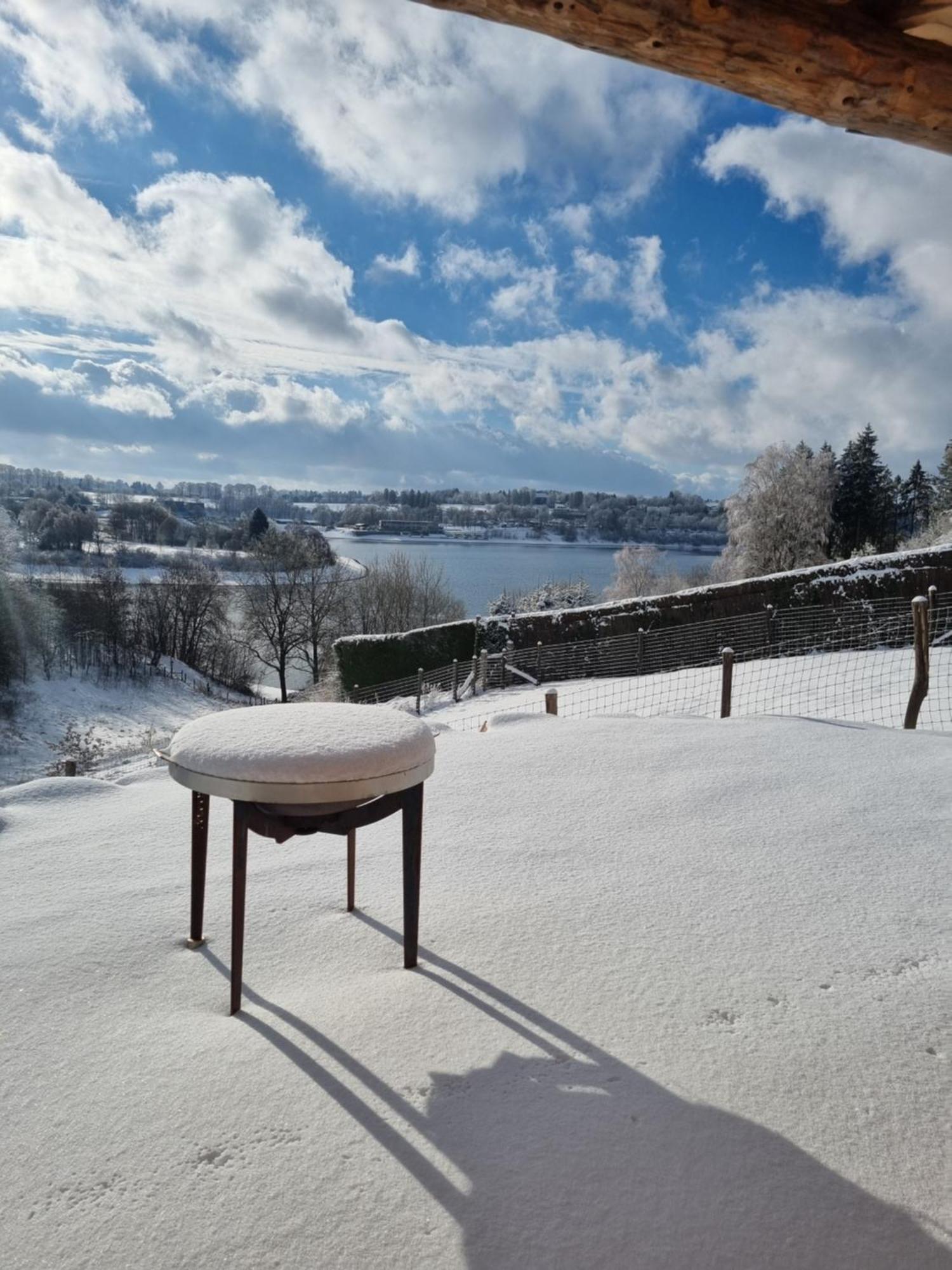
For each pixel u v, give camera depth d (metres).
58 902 2.85
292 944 2.50
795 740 4.80
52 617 39.41
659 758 4.54
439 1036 1.96
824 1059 1.86
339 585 42.66
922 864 3.04
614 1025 2.00
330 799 1.99
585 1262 1.33
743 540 38.12
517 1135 1.62
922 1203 1.46
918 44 2.37
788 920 2.58
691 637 15.76
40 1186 1.51
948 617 13.36
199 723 2.31
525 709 12.04
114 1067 1.87
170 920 2.69
